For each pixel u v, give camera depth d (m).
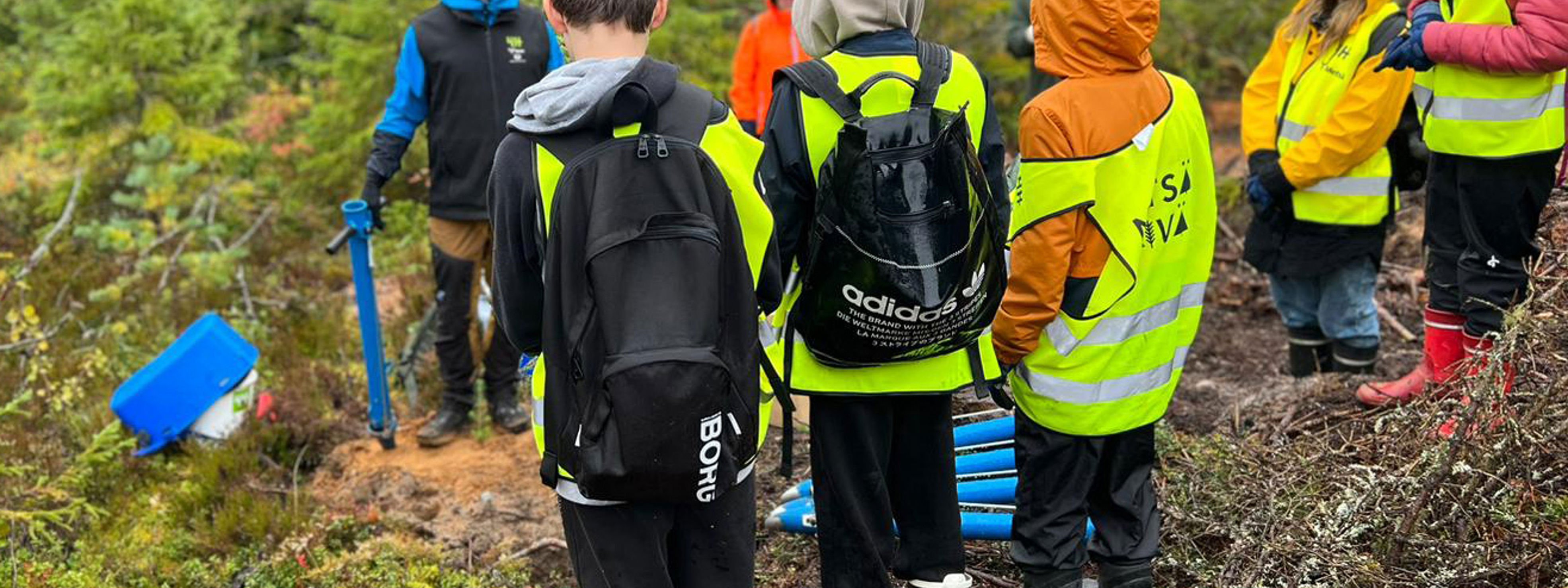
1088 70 2.98
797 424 4.59
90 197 7.91
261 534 4.62
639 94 2.49
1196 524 3.79
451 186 4.76
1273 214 4.52
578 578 2.79
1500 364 3.17
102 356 5.81
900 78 2.80
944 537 3.26
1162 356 3.19
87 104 7.66
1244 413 4.58
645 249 2.45
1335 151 4.20
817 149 2.80
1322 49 4.26
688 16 8.28
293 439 5.36
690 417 2.41
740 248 2.56
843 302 2.77
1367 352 4.64
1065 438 3.19
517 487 4.79
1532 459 3.26
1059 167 2.92
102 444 5.06
